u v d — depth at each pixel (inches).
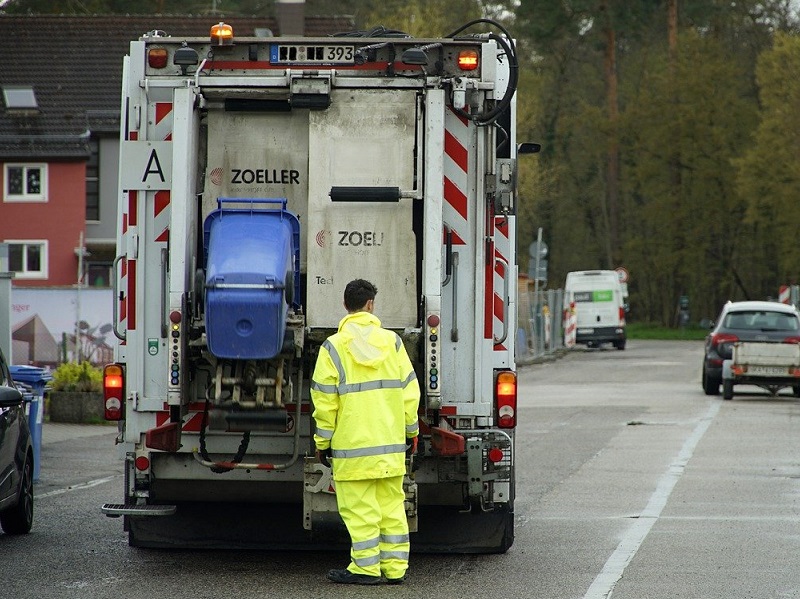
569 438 2027.6
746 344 2787.9
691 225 7672.2
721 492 1433.3
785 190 6368.1
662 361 4584.2
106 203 5137.8
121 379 946.1
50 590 909.8
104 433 2190.0
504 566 1005.8
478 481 933.2
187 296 900.6
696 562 1021.8
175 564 1013.8
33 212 4965.6
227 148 937.5
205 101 933.2
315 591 904.3
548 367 4232.3
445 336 938.1
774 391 2849.4
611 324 5605.3
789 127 6195.9
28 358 2955.2
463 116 932.6
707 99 7504.9
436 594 895.7
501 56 988.6
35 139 4975.4
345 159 922.7
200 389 930.7
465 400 938.7
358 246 925.2
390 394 915.4
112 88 5231.3
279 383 891.4
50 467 1720.0
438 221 906.7
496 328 947.3
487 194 937.5
